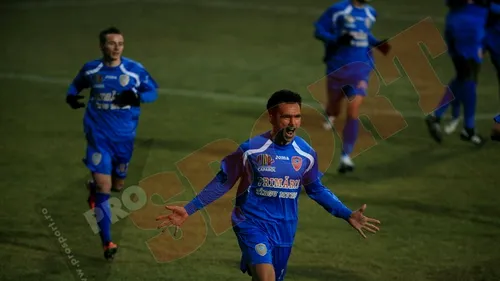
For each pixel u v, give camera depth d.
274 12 74.25
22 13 72.56
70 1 78.31
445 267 26.16
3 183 33.50
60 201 31.66
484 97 47.19
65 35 63.81
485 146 39.00
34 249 27.27
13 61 55.59
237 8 76.19
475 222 30.05
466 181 34.41
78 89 27.45
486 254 27.20
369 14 36.34
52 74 52.41
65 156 37.22
